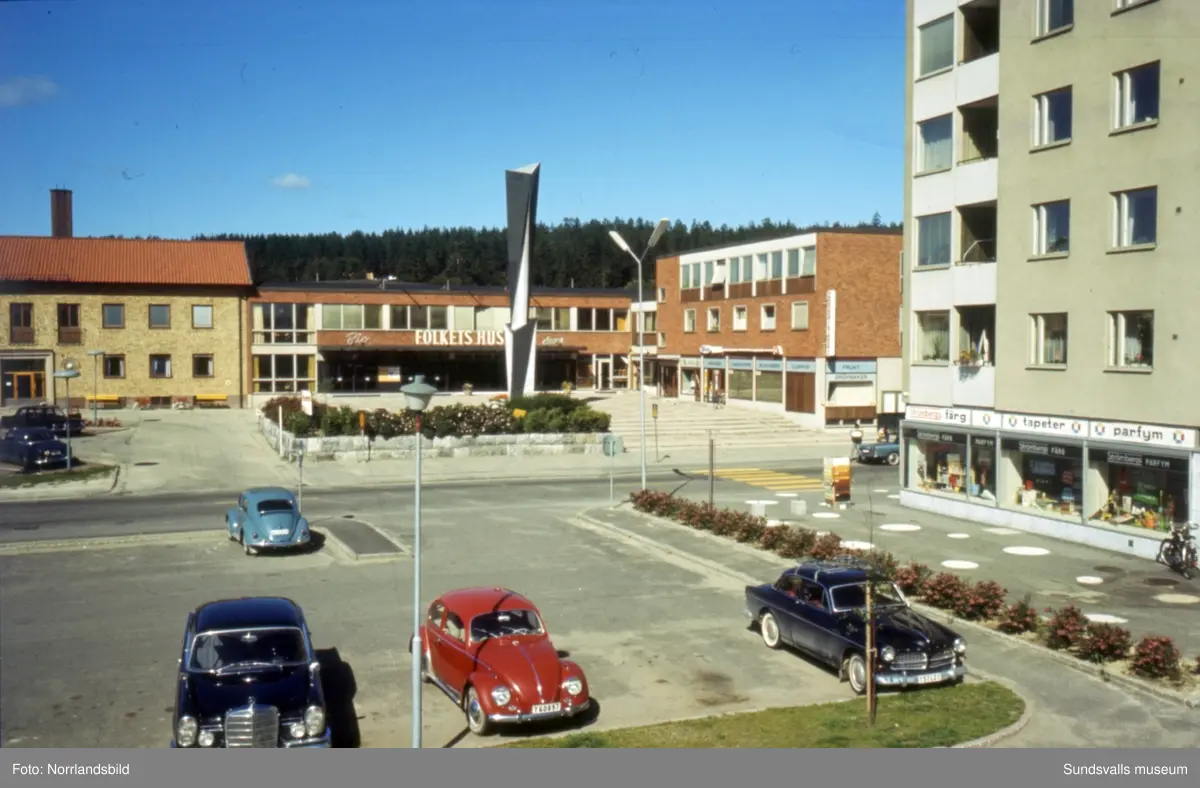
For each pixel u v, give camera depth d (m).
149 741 13.27
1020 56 27.78
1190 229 23.05
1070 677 15.85
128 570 23.67
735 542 26.98
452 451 45.91
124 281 65.44
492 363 75.62
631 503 33.47
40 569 23.70
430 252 175.12
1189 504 23.17
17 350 63.78
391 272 184.75
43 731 13.62
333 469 42.41
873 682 13.66
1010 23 28.11
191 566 24.16
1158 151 23.80
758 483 39.69
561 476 42.06
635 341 79.06
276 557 25.28
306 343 70.00
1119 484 25.56
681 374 72.69
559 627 19.12
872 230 57.31
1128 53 24.53
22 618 19.44
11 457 41.28
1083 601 20.48
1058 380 26.92
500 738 13.38
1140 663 15.67
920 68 32.12
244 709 12.15
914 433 32.94
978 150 30.56
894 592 16.80
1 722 13.98
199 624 13.45
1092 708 14.38
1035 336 27.81
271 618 13.69
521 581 23.00
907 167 32.75
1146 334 24.53
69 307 64.94
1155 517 24.44
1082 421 26.17
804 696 15.22
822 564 17.78
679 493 36.84
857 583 16.64
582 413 49.44
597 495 36.44
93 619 19.41
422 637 16.38
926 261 32.06
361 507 33.34
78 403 64.94
